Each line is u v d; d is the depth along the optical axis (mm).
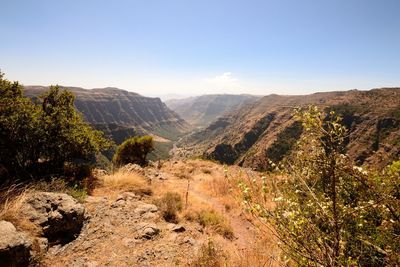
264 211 2928
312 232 2740
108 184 10852
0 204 6234
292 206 2908
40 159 13859
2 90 12617
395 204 2525
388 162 2998
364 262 3018
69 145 12633
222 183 14766
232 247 6797
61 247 5648
